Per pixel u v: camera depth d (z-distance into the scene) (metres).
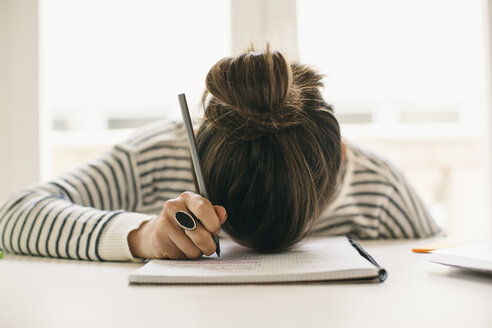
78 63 1.46
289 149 0.53
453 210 1.42
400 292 0.40
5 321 0.34
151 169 0.91
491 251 0.50
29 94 1.38
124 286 0.44
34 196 0.72
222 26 1.39
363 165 0.90
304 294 0.40
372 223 0.87
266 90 0.53
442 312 0.34
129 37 1.45
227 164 0.54
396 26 1.40
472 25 1.40
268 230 0.55
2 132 1.38
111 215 0.63
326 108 0.62
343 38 1.39
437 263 0.51
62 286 0.45
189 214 0.53
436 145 1.43
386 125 1.45
